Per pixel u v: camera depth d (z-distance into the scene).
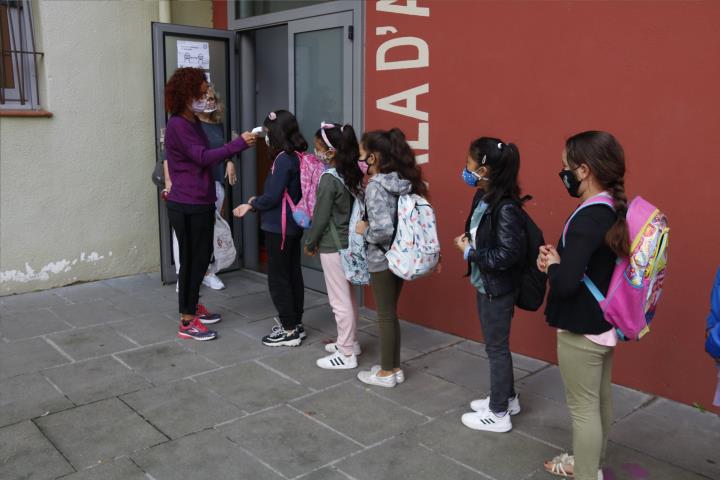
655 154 3.35
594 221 2.21
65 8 5.23
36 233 5.32
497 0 3.88
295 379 3.70
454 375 3.78
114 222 5.76
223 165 5.49
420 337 4.42
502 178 2.78
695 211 3.25
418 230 3.21
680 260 3.33
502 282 2.89
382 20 4.52
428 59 4.27
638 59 3.36
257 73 6.28
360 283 3.65
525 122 3.84
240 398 3.44
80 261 5.61
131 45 5.64
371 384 3.62
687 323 3.35
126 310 4.93
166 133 4.11
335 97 5.11
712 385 3.31
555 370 3.87
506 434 3.09
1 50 5.07
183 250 4.21
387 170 3.24
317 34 5.15
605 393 2.56
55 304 5.05
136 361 3.94
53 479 2.66
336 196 3.62
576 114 3.62
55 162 5.34
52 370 3.78
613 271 2.27
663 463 2.87
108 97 5.56
